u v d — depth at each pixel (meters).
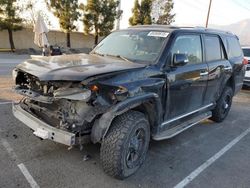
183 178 3.89
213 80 5.56
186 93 4.68
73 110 3.38
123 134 3.48
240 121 6.93
